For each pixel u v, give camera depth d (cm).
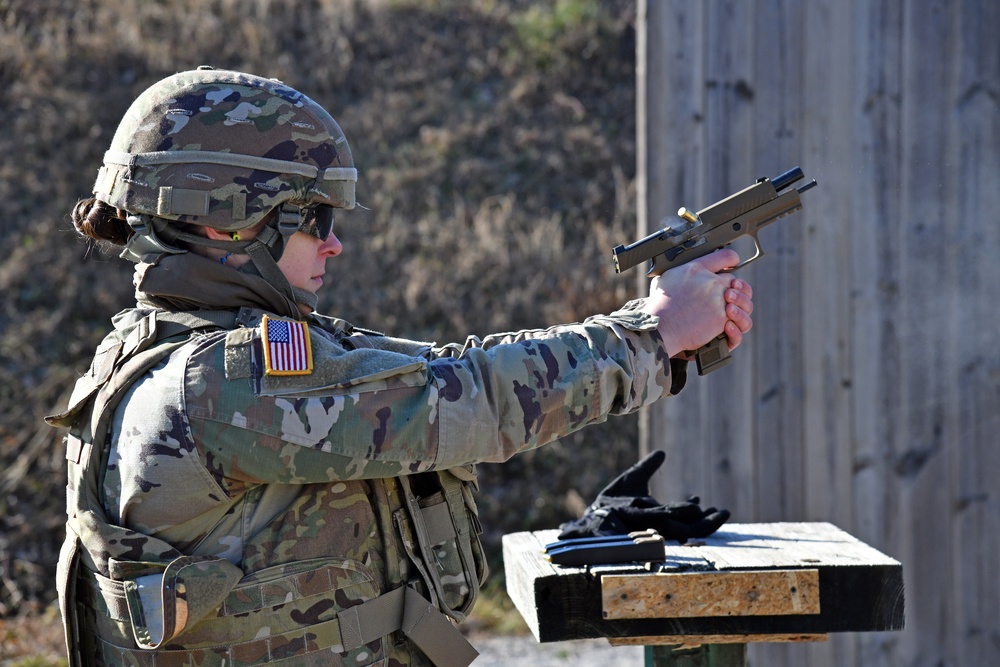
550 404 233
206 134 234
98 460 233
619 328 247
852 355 525
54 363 1030
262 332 225
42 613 791
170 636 216
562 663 719
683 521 309
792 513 531
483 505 933
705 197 531
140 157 235
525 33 1548
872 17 516
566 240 1229
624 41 1527
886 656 520
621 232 1211
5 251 1152
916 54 514
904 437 520
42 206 1216
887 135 516
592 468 959
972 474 514
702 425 538
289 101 243
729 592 262
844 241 524
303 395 222
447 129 1389
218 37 1473
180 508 223
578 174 1327
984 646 513
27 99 1341
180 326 237
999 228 507
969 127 509
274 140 237
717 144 530
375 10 1574
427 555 254
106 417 233
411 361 230
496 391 232
